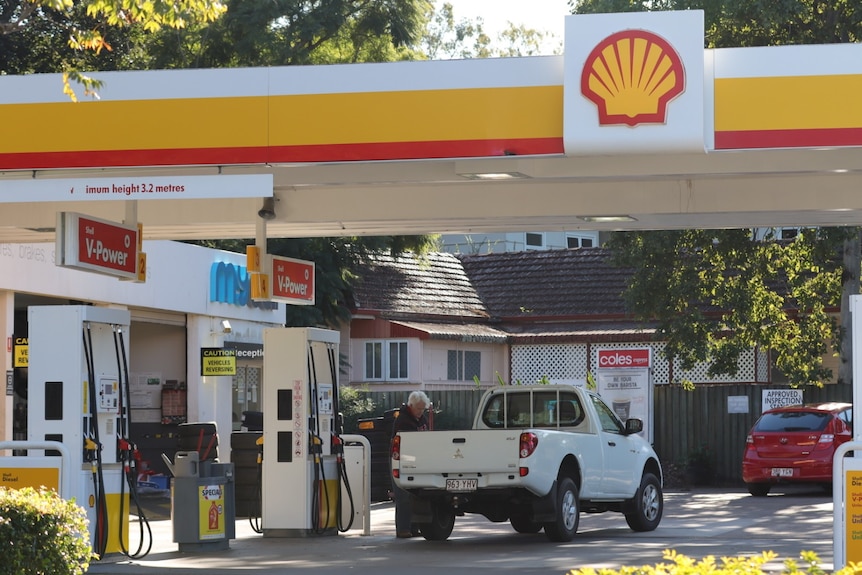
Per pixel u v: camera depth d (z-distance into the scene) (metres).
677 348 39.00
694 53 17.31
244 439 28.55
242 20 46.38
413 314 51.91
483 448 20.83
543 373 52.56
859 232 38.31
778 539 22.48
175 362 35.16
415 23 50.50
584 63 17.56
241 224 24.73
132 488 19.39
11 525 13.00
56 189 18.94
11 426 27.48
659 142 17.41
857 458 15.48
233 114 18.70
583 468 22.08
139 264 21.78
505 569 17.69
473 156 18.12
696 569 7.74
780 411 34.59
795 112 17.48
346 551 20.66
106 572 17.48
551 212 23.06
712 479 39.59
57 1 17.31
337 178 21.36
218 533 20.69
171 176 18.80
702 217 23.58
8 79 19.14
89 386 18.73
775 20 32.88
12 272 27.31
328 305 49.38
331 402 23.62
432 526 21.94
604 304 53.84
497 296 56.31
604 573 7.86
